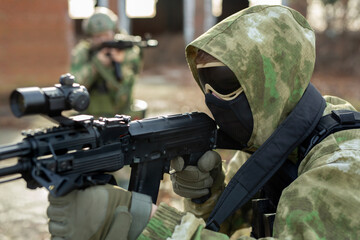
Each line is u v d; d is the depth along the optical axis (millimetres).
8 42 10570
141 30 23406
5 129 6945
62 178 1103
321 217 1200
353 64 12789
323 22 13781
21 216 3660
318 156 1322
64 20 11281
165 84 12445
